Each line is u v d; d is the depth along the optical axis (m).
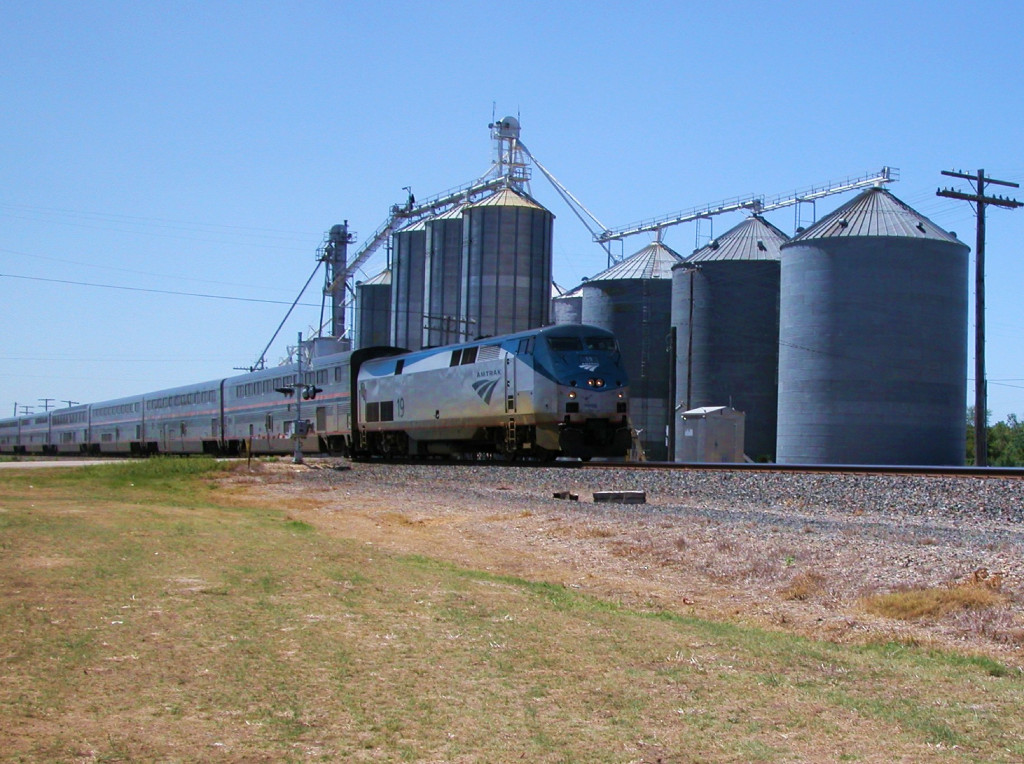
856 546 15.55
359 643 9.38
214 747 6.52
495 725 7.17
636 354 74.50
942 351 56.25
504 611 11.26
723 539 17.03
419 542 19.00
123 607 10.50
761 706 7.87
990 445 109.06
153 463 38.25
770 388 67.00
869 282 55.41
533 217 74.88
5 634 9.20
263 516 22.45
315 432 49.16
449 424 38.47
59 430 86.06
